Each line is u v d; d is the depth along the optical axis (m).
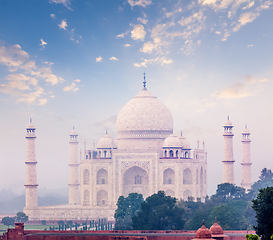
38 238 168.38
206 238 144.88
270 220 167.62
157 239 165.75
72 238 166.00
